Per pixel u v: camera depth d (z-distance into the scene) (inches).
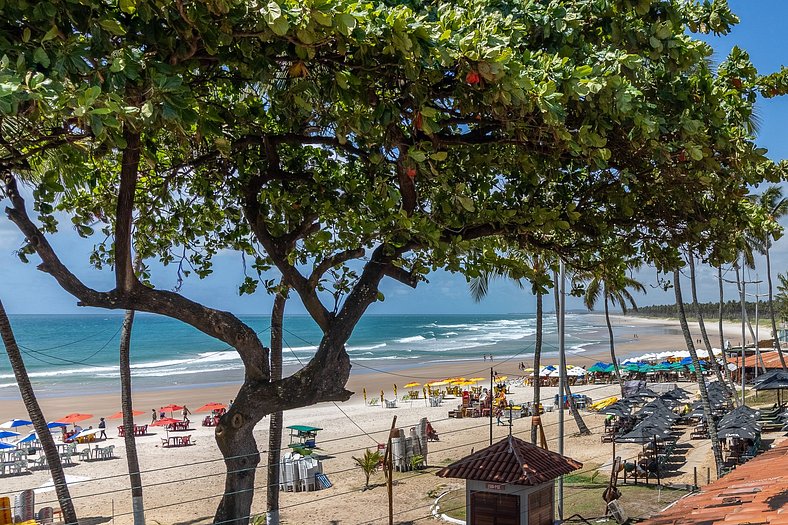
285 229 337.4
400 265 257.6
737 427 978.1
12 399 2021.4
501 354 3548.2
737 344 4013.3
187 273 356.8
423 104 226.1
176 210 352.2
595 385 2212.1
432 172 243.9
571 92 218.5
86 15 181.5
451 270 283.0
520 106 227.1
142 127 207.0
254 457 251.3
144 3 185.0
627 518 712.4
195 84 257.8
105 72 181.5
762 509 239.8
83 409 1828.2
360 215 286.4
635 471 914.1
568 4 257.4
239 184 317.7
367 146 300.8
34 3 174.9
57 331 5565.9
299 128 303.4
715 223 293.3
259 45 219.3
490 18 229.8
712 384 1546.5
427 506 818.2
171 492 923.4
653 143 240.8
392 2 238.2
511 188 326.0
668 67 252.1
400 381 2399.1
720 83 277.1
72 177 231.5
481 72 207.2
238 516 244.8
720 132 256.1
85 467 1113.4
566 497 844.0
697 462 1028.5
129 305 235.3
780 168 283.4
